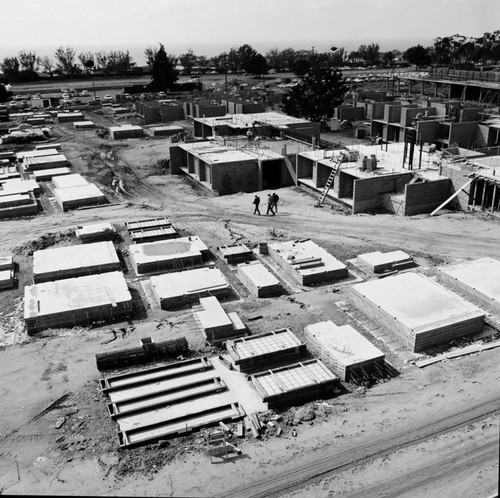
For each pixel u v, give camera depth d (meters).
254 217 31.50
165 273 24.02
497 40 140.88
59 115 72.38
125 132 59.41
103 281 21.88
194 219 31.36
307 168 37.97
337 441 13.53
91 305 19.91
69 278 22.92
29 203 33.84
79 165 44.56
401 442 13.38
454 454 12.90
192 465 12.95
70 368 17.05
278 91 96.56
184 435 14.04
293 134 44.47
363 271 23.66
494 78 67.50
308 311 20.28
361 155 35.28
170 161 43.78
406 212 29.75
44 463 13.18
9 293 22.55
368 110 64.56
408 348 17.50
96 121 73.31
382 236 27.20
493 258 23.64
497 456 12.73
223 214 32.28
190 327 19.30
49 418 14.79
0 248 27.42
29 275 24.17
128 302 20.22
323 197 33.62
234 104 59.94
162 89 102.69
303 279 22.41
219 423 14.38
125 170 45.03
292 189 37.53
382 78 118.56
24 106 85.06
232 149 41.78
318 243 26.70
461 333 17.89
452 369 16.31
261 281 22.03
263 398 14.80
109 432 14.16
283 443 13.56
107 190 38.16
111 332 19.09
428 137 43.75
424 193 29.70
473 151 35.53
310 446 13.41
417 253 24.95
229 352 17.33
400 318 18.03
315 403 15.12
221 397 15.47
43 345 18.44
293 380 15.52
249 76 145.62
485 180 28.31
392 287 20.23
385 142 44.50
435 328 17.31
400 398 15.11
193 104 63.72
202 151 41.22
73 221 31.23
